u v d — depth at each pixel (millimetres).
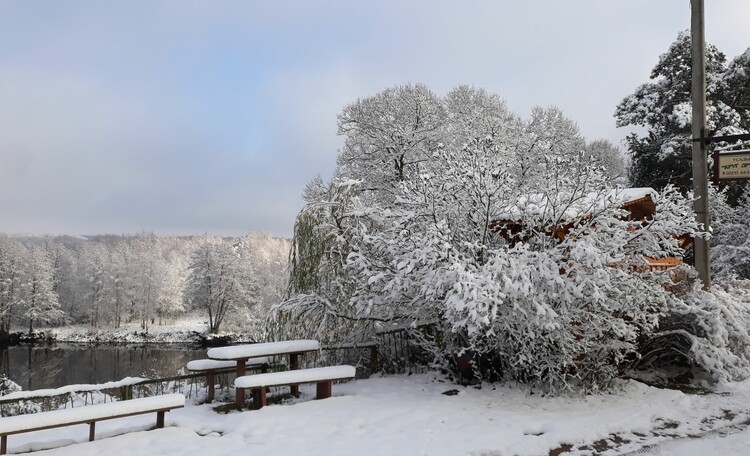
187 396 8852
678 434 6547
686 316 9273
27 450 6211
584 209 8234
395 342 10203
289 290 10562
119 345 54312
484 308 6727
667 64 22812
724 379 8648
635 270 8727
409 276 8156
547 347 8078
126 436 6477
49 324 68688
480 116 23891
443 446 5930
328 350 10062
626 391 8305
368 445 6008
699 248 10523
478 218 8523
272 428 6676
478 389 8406
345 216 10258
